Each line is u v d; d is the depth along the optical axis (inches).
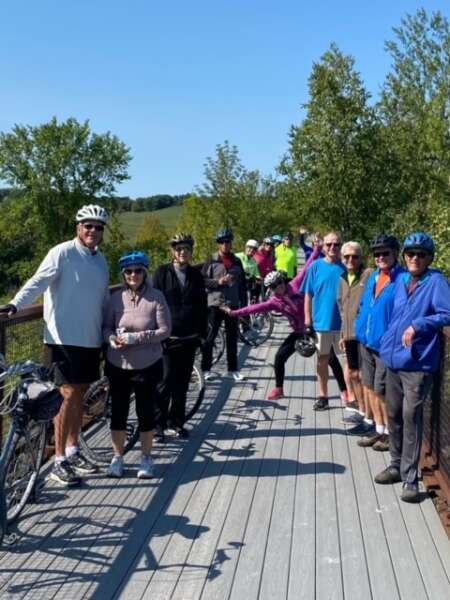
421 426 198.2
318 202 664.4
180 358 258.2
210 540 175.6
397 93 871.7
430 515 191.2
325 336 295.3
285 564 163.3
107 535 178.1
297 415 297.9
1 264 2096.5
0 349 197.0
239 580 155.8
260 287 578.6
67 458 214.8
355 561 164.9
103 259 216.1
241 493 207.5
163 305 217.3
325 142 657.6
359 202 660.1
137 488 210.8
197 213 1122.0
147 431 218.4
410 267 193.3
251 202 1101.1
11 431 168.6
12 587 151.8
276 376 322.0
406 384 196.5
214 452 246.4
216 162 1110.4
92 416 235.8
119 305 215.8
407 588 152.9
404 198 670.5
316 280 296.0
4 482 165.6
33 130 1995.6
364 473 224.8
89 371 210.4
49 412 171.8
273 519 188.4
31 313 219.6
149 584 153.7
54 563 163.2
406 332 187.9
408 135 719.7
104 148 2017.7
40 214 1996.8
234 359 371.2
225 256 374.0
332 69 667.4
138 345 213.3
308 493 207.5
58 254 203.5
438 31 885.8
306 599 148.2
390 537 177.6
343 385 301.9
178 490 209.5
